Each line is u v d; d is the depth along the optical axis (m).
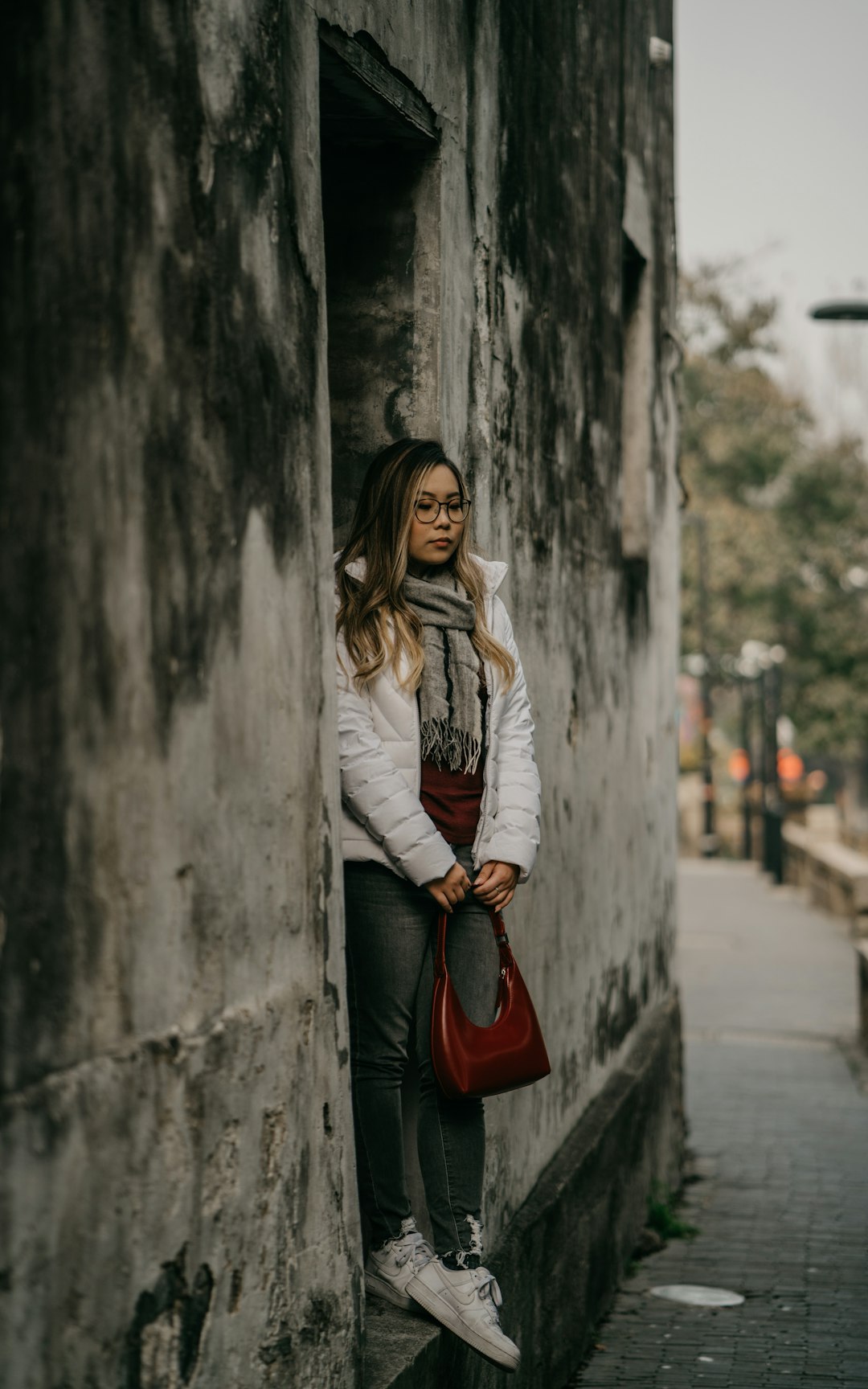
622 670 6.34
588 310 5.59
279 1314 2.62
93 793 1.97
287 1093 2.66
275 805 2.64
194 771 2.29
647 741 7.04
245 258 2.54
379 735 3.28
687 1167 7.75
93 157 2.01
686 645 38.78
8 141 1.79
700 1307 5.55
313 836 2.84
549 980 4.88
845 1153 8.05
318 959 2.85
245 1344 2.47
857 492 40.25
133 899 2.08
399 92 3.53
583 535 5.49
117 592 2.05
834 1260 6.14
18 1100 1.78
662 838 7.53
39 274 1.86
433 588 3.35
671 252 7.87
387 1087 3.40
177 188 2.28
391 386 3.89
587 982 5.54
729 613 39.38
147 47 2.19
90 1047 1.96
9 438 1.78
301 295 2.81
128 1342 2.07
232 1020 2.42
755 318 36.66
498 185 4.36
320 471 2.91
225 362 2.44
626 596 6.44
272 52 2.67
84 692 1.95
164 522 2.20
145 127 2.17
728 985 14.07
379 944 3.33
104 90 2.04
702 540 31.50
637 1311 5.51
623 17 6.30
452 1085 3.24
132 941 2.07
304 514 2.81
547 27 4.94
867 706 40.03
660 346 7.48
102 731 2.00
